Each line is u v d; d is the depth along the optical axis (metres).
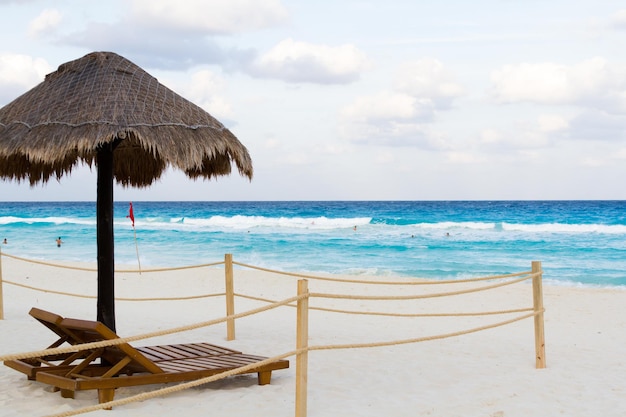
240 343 9.04
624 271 22.72
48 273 20.80
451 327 11.52
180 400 5.94
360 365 7.75
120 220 51.25
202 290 17.38
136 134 5.65
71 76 6.34
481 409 5.98
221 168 7.44
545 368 7.79
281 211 80.25
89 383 5.47
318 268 23.80
